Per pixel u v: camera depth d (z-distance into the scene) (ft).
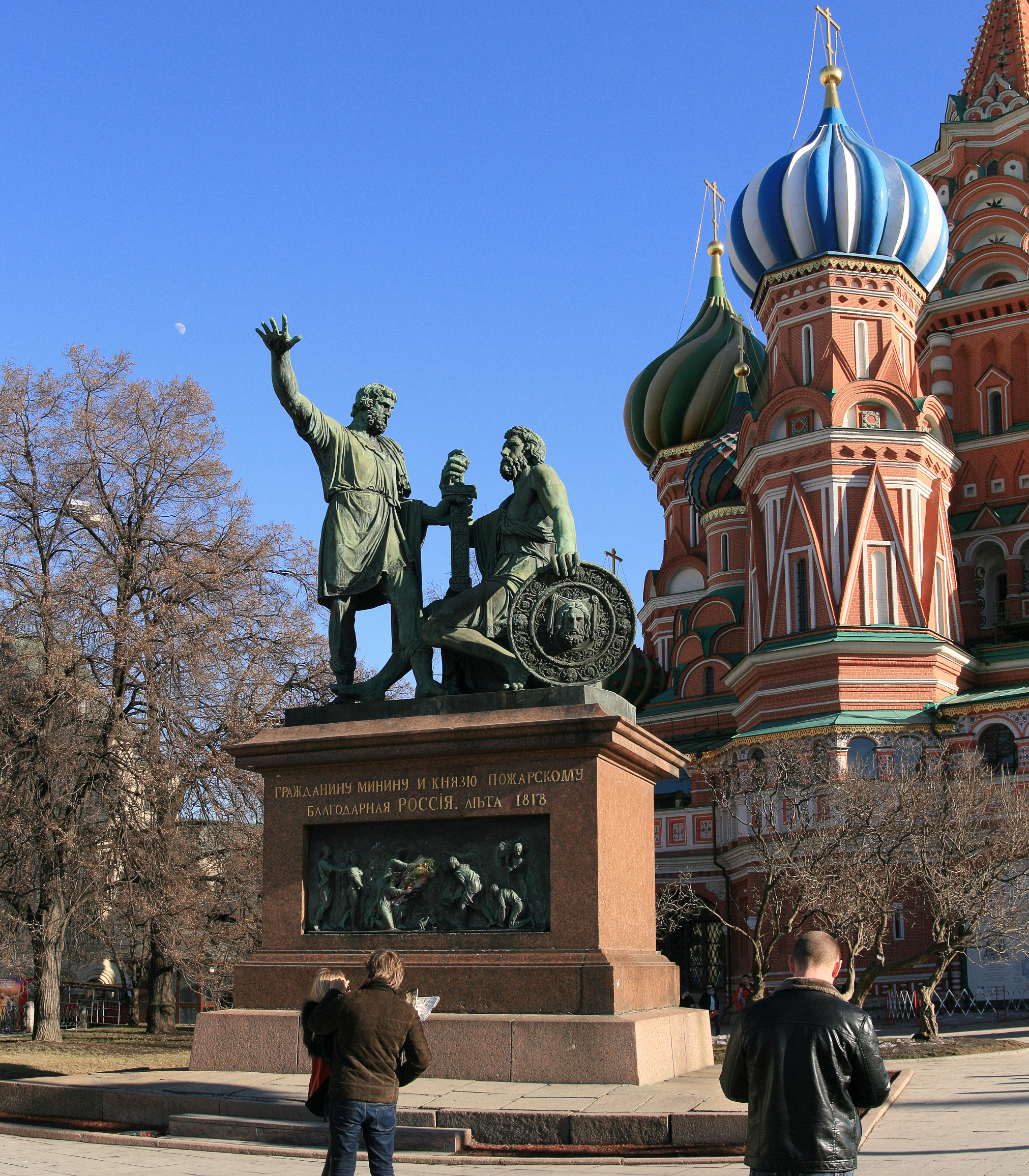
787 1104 19.94
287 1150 35.24
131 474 109.91
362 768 45.91
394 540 50.75
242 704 104.53
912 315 177.88
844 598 160.76
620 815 44.55
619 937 43.45
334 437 50.72
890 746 151.02
